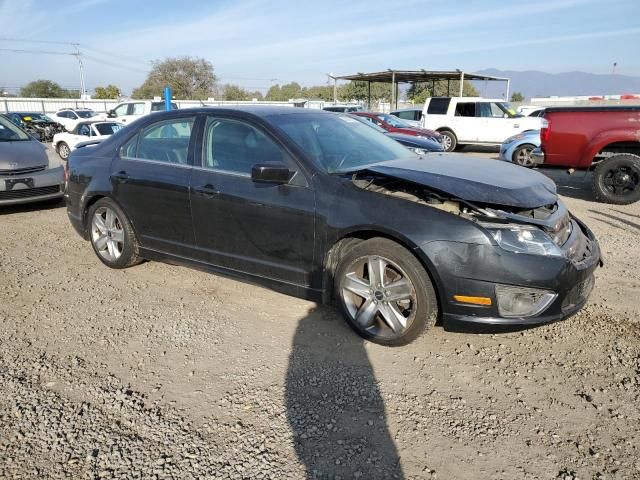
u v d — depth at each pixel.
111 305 4.27
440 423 2.73
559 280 3.10
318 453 2.50
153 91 63.22
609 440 2.59
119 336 3.72
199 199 4.14
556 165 8.94
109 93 70.12
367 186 3.55
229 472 2.37
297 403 2.90
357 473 2.37
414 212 3.26
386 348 3.51
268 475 2.35
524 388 3.05
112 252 5.04
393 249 3.30
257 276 4.00
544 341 3.62
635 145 8.41
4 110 39.25
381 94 56.16
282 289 3.89
